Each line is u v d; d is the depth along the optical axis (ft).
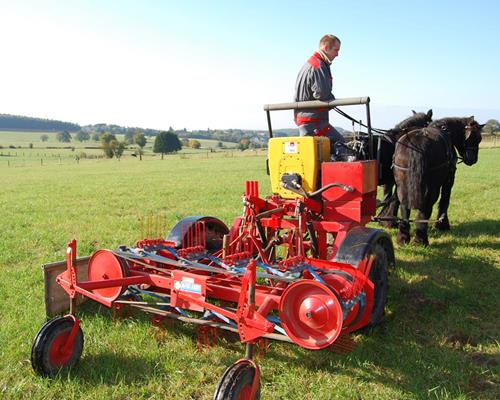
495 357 15.49
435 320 18.22
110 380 13.93
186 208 47.98
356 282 13.71
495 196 52.03
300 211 17.26
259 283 20.88
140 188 71.36
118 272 16.39
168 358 15.16
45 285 17.94
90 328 17.12
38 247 30.76
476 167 94.27
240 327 12.16
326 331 12.88
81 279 19.31
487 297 20.62
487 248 28.68
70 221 40.78
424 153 25.95
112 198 58.70
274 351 15.75
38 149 401.08
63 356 14.07
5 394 13.21
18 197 62.54
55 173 125.90
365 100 18.81
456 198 50.78
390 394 13.34
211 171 110.93
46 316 18.02
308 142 19.15
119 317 18.16
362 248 16.12
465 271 24.23
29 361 14.83
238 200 53.42
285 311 13.28
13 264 26.43
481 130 32.55
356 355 15.46
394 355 15.48
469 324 17.94
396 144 27.86
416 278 22.95
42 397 13.06
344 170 18.71
